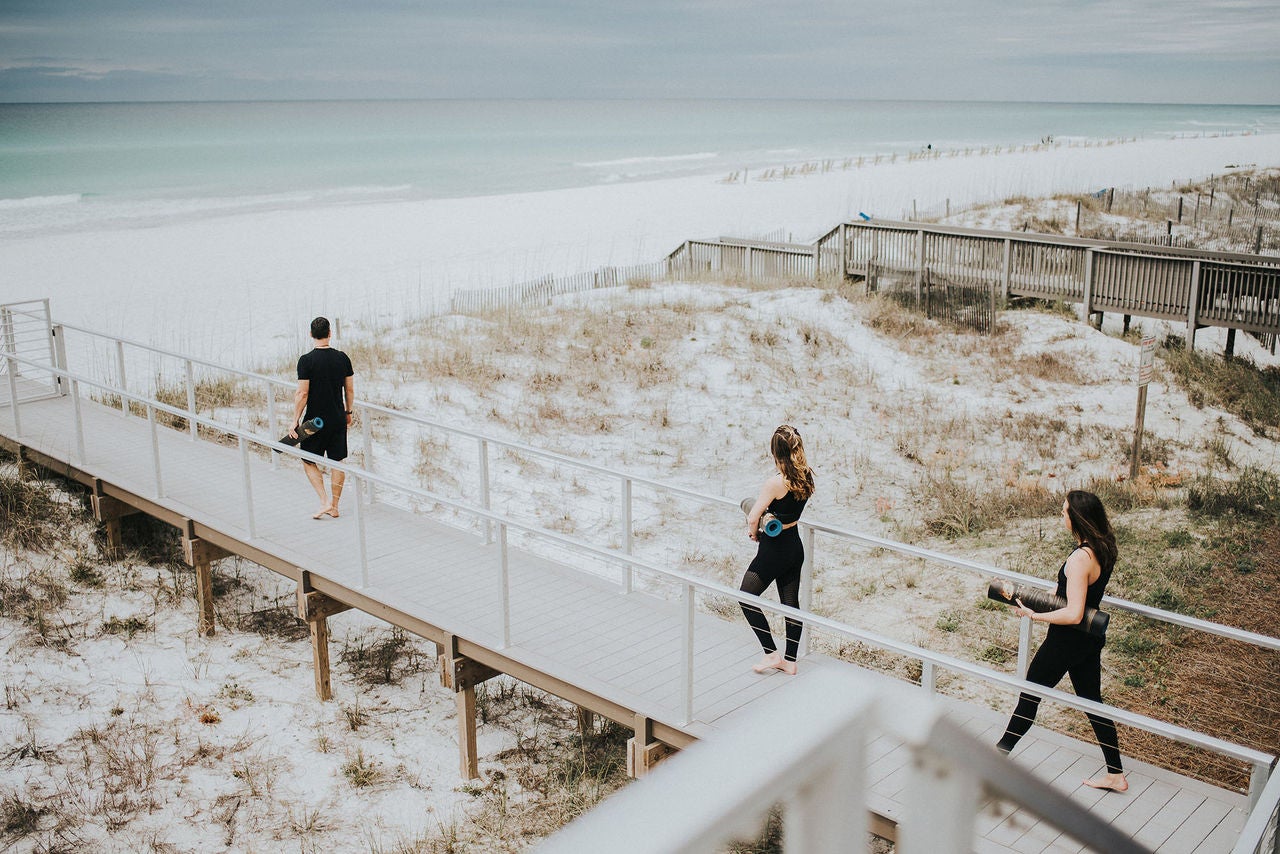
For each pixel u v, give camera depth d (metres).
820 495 14.90
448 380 18.42
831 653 10.30
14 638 10.59
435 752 9.49
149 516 12.99
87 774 8.96
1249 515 13.89
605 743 9.75
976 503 14.32
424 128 160.38
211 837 8.31
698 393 18.67
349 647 11.27
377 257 40.50
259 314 28.58
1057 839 4.48
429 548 10.41
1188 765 8.31
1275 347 23.22
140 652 10.71
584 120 191.88
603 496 14.71
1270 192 46.22
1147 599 11.29
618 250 41.34
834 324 22.50
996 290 23.83
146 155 100.50
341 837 8.34
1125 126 153.88
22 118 154.88
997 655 10.31
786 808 0.77
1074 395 19.47
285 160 98.75
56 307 30.09
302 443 10.84
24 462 13.18
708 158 101.50
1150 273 21.75
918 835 0.94
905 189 57.12
